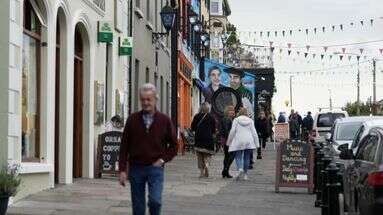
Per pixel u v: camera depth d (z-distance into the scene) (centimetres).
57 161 2000
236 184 2320
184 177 2506
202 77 5412
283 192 2120
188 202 1808
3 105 1559
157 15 3659
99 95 2294
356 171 1396
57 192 1808
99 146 2256
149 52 3356
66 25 1992
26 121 1756
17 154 1617
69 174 2016
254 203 1845
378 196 1202
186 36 4725
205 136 2484
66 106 1997
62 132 2000
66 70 1997
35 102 1822
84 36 2206
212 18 7556
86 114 2230
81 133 2227
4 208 1402
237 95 3991
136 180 1182
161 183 1185
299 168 2116
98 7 2281
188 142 4253
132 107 2859
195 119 2511
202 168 2519
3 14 1559
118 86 2577
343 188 1600
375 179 1210
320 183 1795
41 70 1830
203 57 5450
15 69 1595
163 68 3925
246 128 2489
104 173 2253
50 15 1830
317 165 1888
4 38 1559
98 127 2309
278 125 4638
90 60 2234
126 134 1190
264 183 2391
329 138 2714
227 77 5197
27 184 1711
